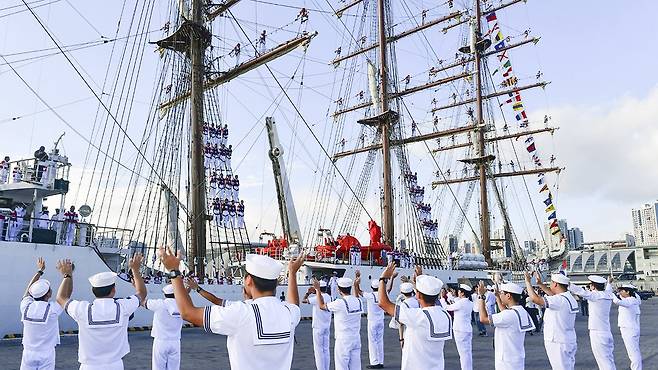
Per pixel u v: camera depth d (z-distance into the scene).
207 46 29.33
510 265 54.28
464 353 11.55
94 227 20.05
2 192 21.17
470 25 57.66
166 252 3.95
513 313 7.97
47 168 20.83
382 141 44.25
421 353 6.14
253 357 3.76
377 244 33.72
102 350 6.32
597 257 113.19
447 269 38.00
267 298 4.00
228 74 31.47
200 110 27.55
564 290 9.51
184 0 29.70
